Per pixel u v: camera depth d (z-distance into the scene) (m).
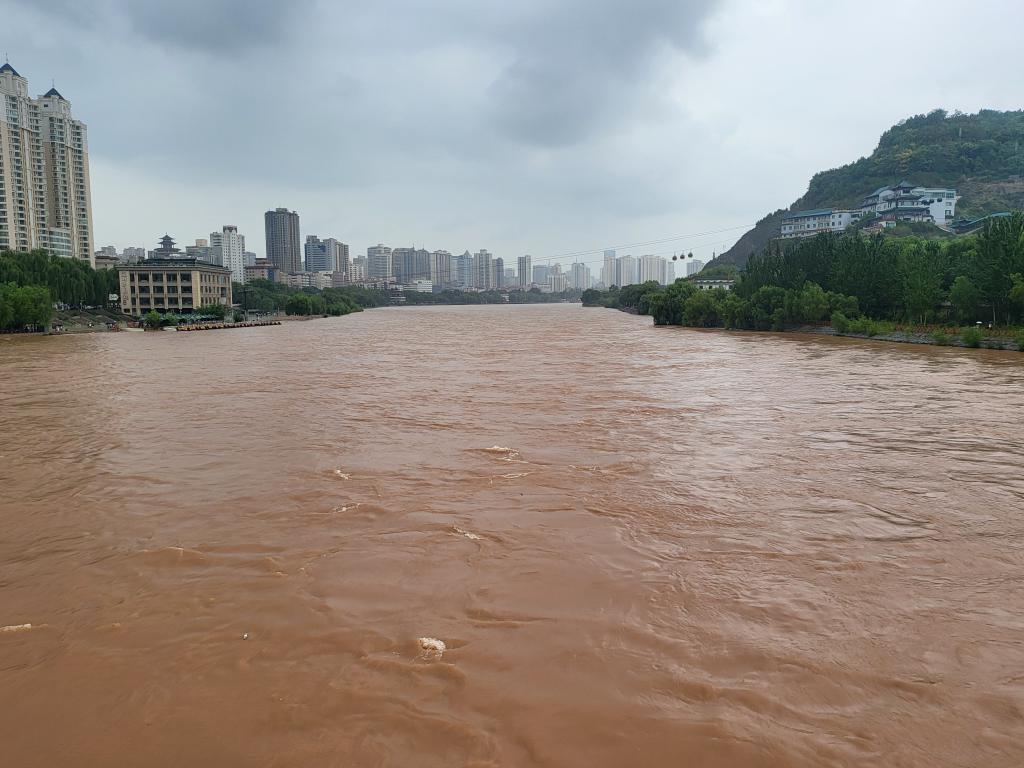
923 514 15.86
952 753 7.71
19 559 13.40
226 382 40.09
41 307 93.56
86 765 7.66
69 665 9.67
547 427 25.56
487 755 7.79
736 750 7.80
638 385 37.31
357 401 32.28
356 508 16.19
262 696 8.91
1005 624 10.66
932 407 30.05
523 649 9.95
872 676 9.21
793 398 32.56
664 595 11.63
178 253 175.38
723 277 173.88
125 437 24.42
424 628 10.58
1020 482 18.45
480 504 16.44
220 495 17.36
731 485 18.06
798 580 12.25
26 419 28.12
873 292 80.50
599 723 8.30
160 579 12.41
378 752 7.85
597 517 15.52
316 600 11.52
